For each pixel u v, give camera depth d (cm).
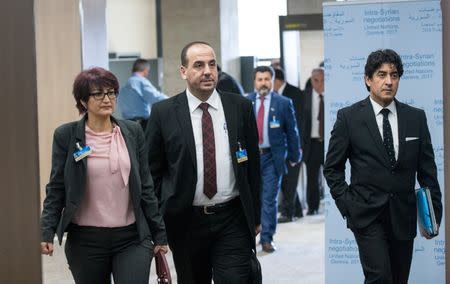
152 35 1260
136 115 932
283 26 1062
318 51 1060
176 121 391
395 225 387
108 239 356
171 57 1217
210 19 1198
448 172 334
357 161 396
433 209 396
